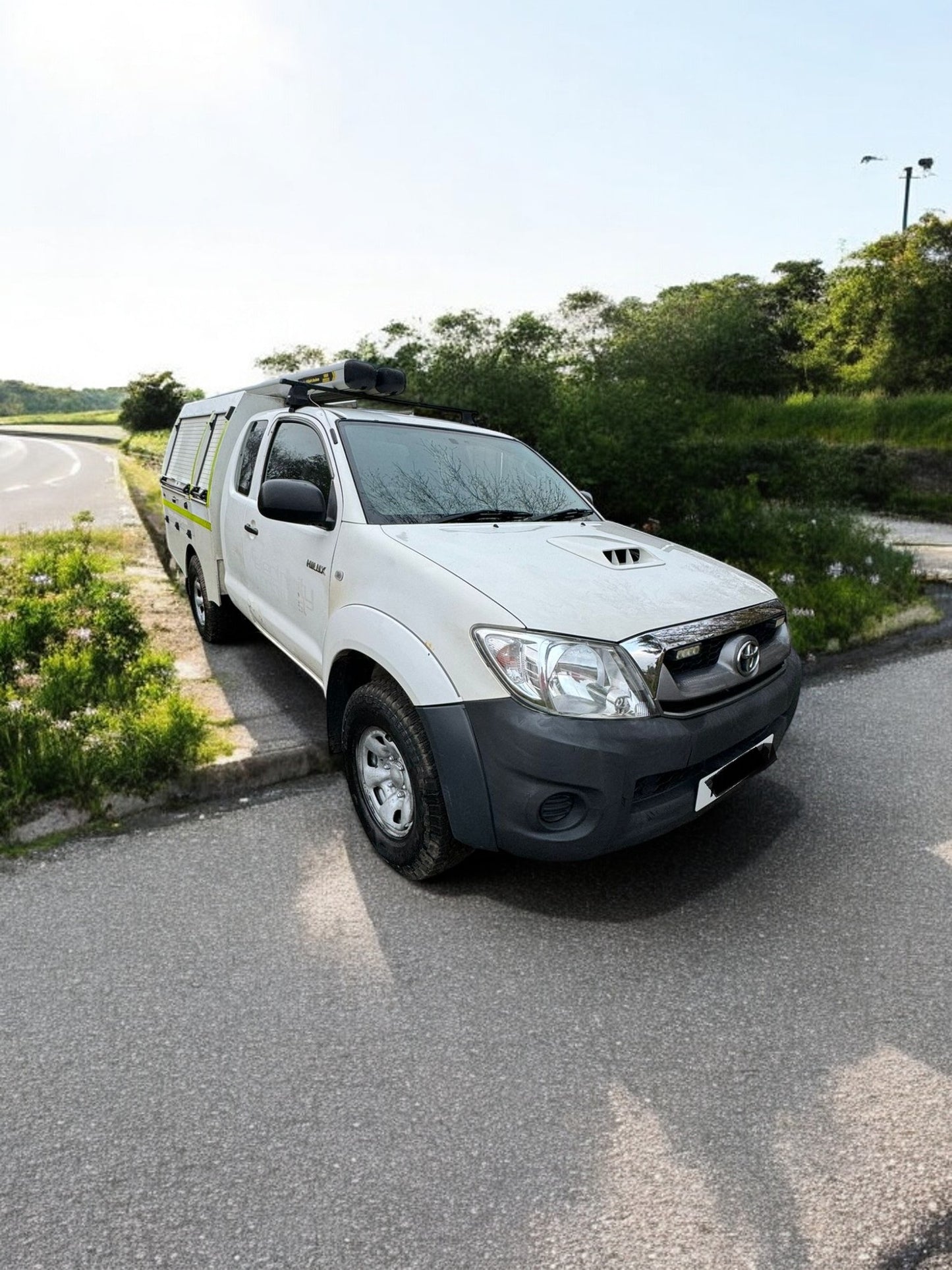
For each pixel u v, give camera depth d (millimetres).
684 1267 1680
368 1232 1751
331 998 2496
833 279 34406
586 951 2734
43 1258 1684
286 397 5137
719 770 2896
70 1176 1876
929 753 4418
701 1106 2104
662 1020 2416
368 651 3109
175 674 5156
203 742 4066
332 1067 2223
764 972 2635
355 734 3262
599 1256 1701
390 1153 1954
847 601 7156
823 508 10414
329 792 3887
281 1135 2000
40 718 3984
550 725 2578
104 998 2479
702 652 2834
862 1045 2318
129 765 3684
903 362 29203
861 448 19609
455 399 9883
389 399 4848
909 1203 1823
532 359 10438
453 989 2541
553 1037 2346
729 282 38375
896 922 2912
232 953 2699
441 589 2885
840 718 4965
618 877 3184
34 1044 2285
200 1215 1786
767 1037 2352
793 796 3900
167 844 3385
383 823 3207
